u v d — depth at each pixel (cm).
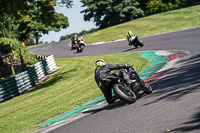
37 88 3325
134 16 16275
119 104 1292
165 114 895
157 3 14612
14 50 6303
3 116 2006
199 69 1700
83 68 4028
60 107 1789
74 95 2191
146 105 1091
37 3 4144
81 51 6506
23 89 3319
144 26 9844
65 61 5403
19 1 3738
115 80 1208
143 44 4819
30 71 3597
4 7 3778
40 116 1639
